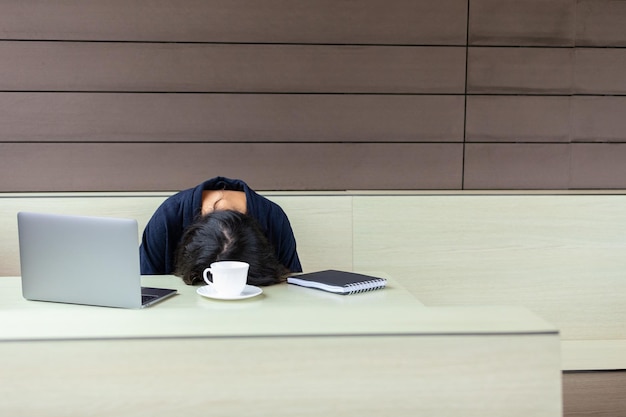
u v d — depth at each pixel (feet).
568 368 10.00
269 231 8.77
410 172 11.89
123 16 11.25
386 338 4.29
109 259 5.80
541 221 10.97
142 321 4.60
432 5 11.62
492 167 12.01
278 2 11.43
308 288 6.72
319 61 11.57
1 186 11.38
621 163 12.07
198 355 4.24
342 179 11.81
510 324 4.48
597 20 11.89
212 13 11.35
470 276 10.93
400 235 10.78
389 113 11.75
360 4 11.52
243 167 11.66
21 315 4.79
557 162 12.09
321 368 4.28
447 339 4.30
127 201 10.41
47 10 11.12
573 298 11.10
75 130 11.38
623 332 11.20
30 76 11.22
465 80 11.80
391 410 4.32
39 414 4.21
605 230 11.07
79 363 4.21
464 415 4.33
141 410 4.24
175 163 11.55
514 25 11.77
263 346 4.25
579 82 11.99
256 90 11.54
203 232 6.85
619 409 10.14
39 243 6.02
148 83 11.39
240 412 4.27
